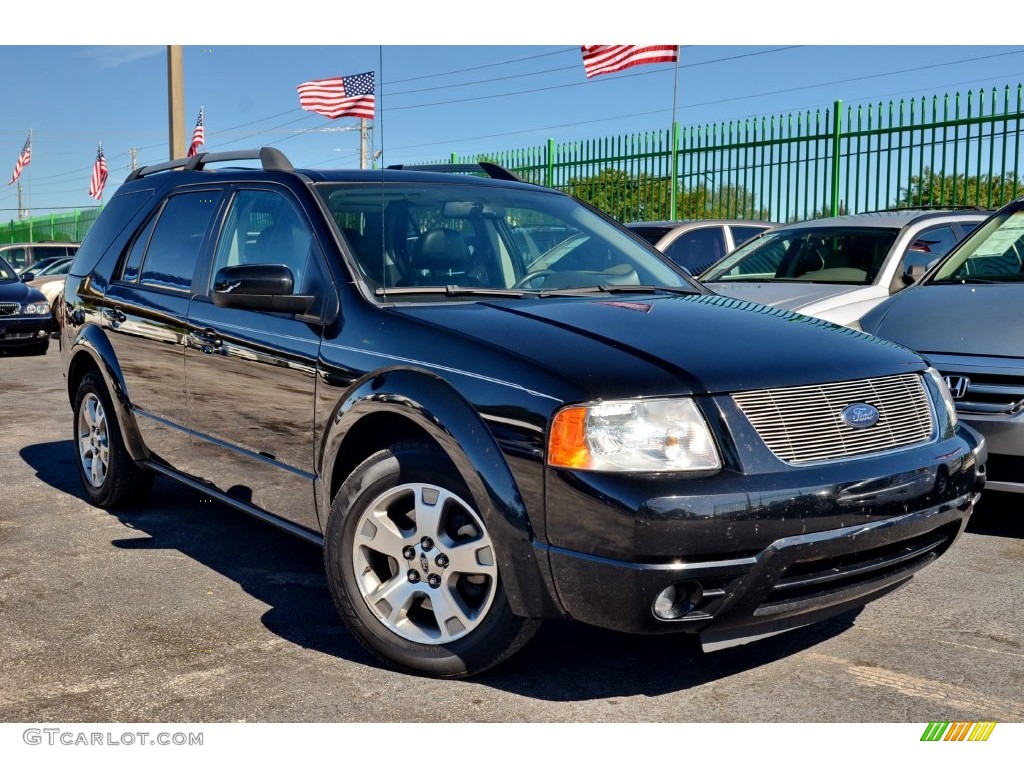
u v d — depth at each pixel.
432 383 3.10
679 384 2.84
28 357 13.04
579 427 2.78
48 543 4.64
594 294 3.83
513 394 2.91
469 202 4.19
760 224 9.75
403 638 3.22
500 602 3.02
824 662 3.31
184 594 3.96
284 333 3.72
